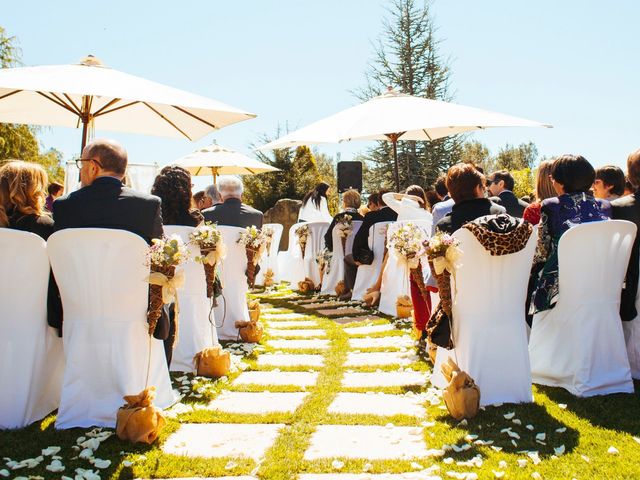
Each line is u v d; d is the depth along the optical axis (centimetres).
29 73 461
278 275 1162
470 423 329
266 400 385
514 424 326
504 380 363
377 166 2392
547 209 392
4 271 324
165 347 396
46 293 340
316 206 1122
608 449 286
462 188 392
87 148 344
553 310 395
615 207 407
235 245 573
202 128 643
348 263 861
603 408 347
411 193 706
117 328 333
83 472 268
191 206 494
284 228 1684
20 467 274
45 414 355
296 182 2098
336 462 277
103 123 669
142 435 304
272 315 752
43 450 291
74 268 325
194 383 416
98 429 322
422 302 512
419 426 332
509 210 589
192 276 465
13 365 332
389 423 333
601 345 379
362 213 945
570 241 365
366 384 418
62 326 347
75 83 442
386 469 271
